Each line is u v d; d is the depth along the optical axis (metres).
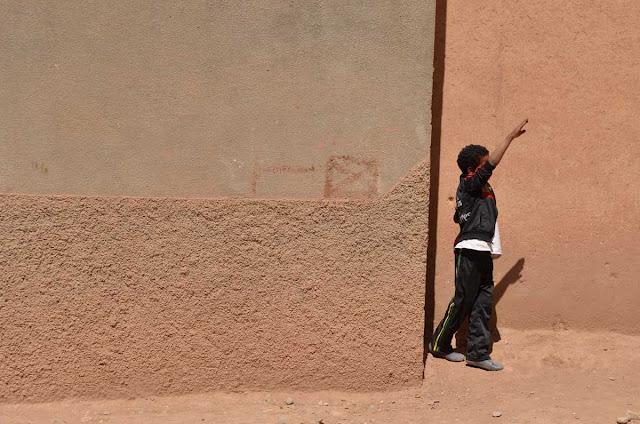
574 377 7.65
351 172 7.38
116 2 7.18
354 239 7.38
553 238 8.05
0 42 7.11
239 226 7.30
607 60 8.05
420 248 7.42
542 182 8.05
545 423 6.74
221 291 7.30
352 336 7.40
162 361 7.28
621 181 8.05
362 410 7.19
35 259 7.14
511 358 7.82
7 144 7.14
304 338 7.37
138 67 7.21
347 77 7.36
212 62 7.26
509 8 8.02
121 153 7.22
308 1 7.32
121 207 7.20
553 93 8.03
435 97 8.03
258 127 7.32
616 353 7.90
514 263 8.07
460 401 7.31
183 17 7.23
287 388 7.40
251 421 6.92
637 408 7.03
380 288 7.41
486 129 8.02
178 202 7.25
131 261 7.23
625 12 8.04
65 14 7.15
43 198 7.14
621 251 8.06
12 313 7.14
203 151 7.28
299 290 7.36
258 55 7.30
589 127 8.04
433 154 8.05
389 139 7.39
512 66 8.03
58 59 7.16
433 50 7.43
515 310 8.05
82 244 7.18
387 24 7.37
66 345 7.20
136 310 7.24
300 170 7.35
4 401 7.17
